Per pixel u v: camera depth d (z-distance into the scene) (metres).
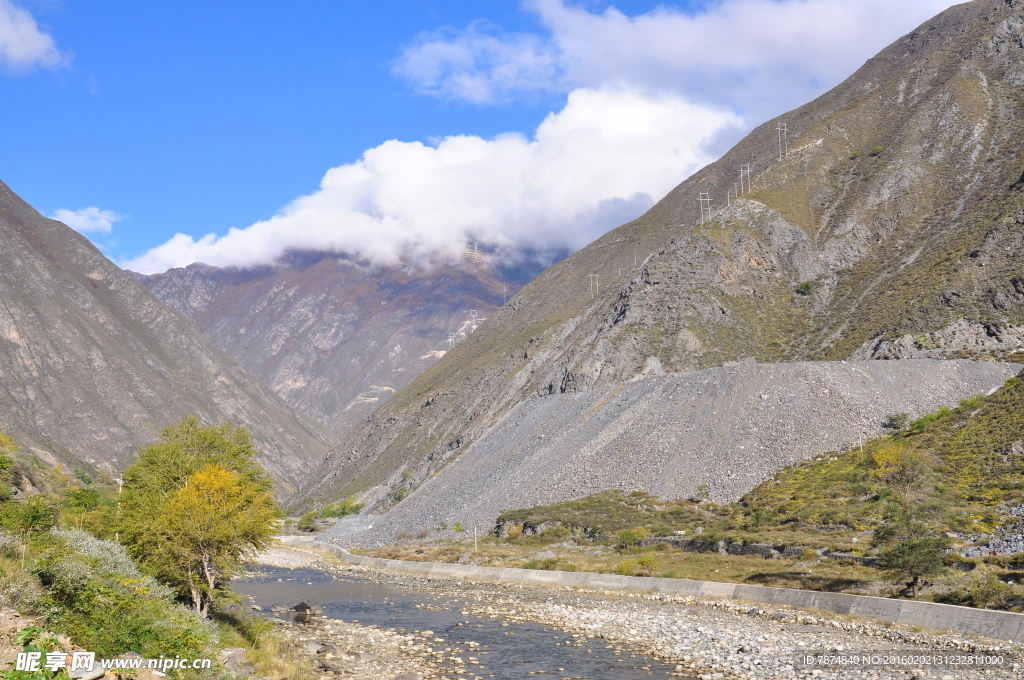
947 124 192.25
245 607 57.81
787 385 111.12
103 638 27.30
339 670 37.75
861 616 50.06
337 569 99.19
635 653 43.16
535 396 151.50
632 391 128.38
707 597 62.66
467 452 145.75
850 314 145.25
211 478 45.88
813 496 86.94
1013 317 117.38
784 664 38.62
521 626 53.03
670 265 165.25
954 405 102.69
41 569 30.02
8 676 19.78
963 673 35.47
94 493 79.56
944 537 65.12
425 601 66.75
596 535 93.94
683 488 100.38
